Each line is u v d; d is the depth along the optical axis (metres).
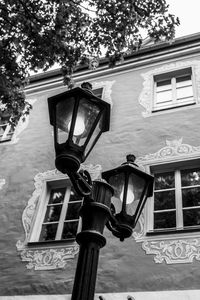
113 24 7.79
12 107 8.08
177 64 10.75
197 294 5.75
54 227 8.09
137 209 3.61
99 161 8.79
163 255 6.45
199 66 10.31
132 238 6.93
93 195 3.30
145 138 8.84
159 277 6.20
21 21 7.77
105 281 6.47
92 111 3.45
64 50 7.94
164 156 8.23
